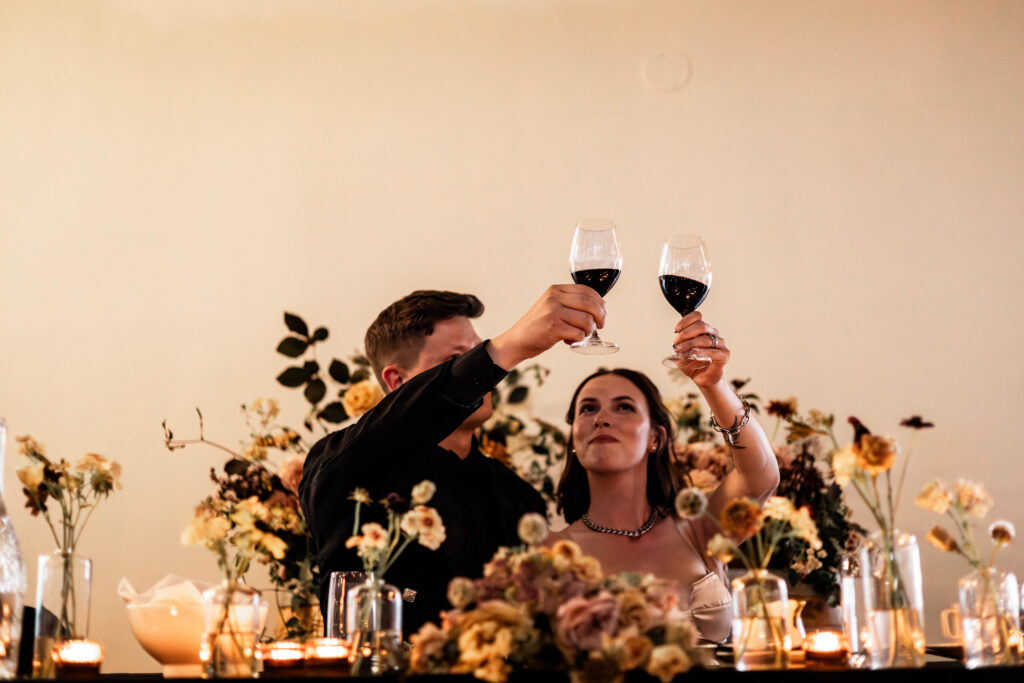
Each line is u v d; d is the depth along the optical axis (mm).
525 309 3723
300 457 2600
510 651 1249
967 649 1509
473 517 2039
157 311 3793
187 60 3969
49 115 3953
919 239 3623
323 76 3934
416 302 2348
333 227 3824
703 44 3842
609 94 3842
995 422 3467
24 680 1392
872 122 3723
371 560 1514
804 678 1303
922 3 3779
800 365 3582
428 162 3852
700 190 3742
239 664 1427
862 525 3414
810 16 3820
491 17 3934
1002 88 3691
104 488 1823
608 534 2230
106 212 3875
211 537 1450
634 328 3654
